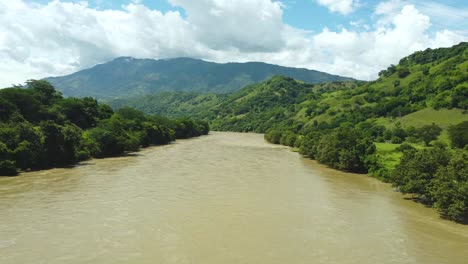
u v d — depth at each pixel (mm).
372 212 40500
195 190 49312
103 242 29719
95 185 51625
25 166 63719
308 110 198000
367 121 143000
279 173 65688
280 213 39219
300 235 32531
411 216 39219
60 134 70938
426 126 106875
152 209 39562
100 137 88000
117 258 26656
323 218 37812
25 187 49594
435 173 43750
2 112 81000
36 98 101250
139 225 34156
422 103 138750
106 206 40344
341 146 73375
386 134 114562
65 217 36094
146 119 140500
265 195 47438
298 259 27328
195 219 36375
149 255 27344
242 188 51281
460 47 199875
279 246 29828
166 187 50875
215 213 38562
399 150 78562
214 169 68312
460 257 28422
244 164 76438
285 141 130750
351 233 33438
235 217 37344
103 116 122562
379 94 175125
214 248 29031
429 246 30578
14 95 90125
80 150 79750
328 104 192625
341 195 48656
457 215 36625
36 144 66438
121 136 94250
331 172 69000
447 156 45094
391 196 48531
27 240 29766
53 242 29469
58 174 60531
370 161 66750
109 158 84125
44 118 93750
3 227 32750
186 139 159625
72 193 46344
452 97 121938
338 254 28500
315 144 87375
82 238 30484
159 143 129250
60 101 109312
